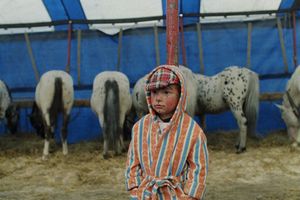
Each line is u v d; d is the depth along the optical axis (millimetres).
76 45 7215
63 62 7227
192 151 1846
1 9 6773
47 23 7191
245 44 7109
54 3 6738
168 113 1895
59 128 7094
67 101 5867
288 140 6344
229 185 4570
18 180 4910
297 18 7066
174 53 3428
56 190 4531
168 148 1845
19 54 7223
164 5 6875
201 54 7117
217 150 6094
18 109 7070
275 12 7090
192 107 5785
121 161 5578
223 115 7180
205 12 7113
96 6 6855
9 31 7195
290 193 4188
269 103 7074
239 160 5504
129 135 6957
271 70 7086
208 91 6191
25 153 6148
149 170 1872
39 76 7238
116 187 4609
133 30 7184
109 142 5723
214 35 7129
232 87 5895
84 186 4676
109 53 7215
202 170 1825
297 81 5934
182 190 1824
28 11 6902
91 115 7137
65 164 5492
